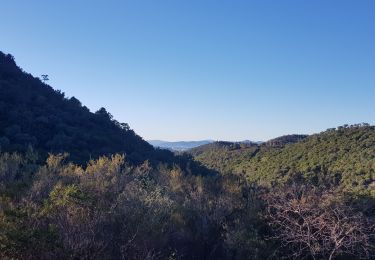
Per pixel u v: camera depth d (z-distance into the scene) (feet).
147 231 42.01
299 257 51.93
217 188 75.97
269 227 55.57
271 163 209.46
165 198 54.13
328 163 168.96
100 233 36.65
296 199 55.67
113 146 181.68
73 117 204.44
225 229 56.90
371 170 130.21
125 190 53.06
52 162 85.46
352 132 209.56
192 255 53.26
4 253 28.66
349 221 49.83
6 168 69.82
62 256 31.07
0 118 160.56
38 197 44.09
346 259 49.96
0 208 33.35
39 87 228.02
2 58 227.61
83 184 51.19
